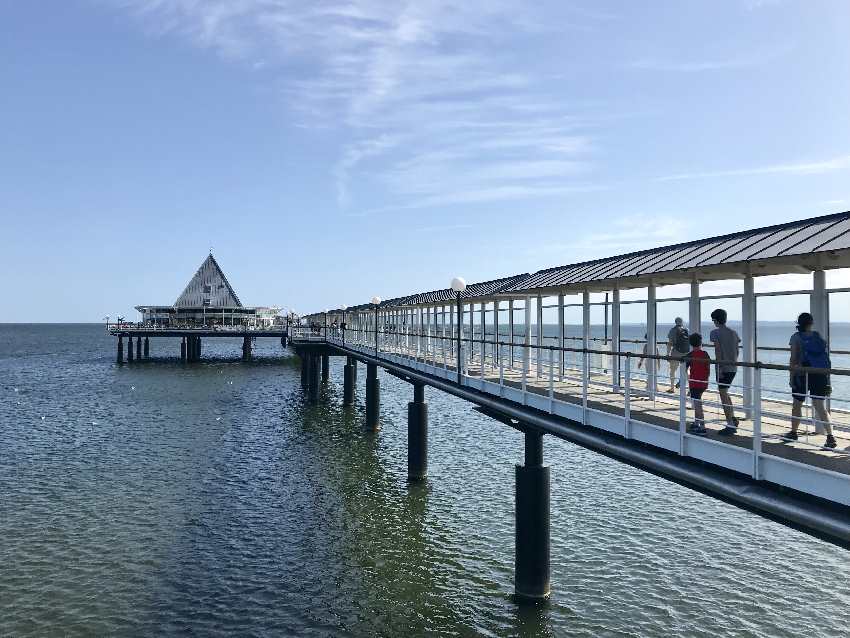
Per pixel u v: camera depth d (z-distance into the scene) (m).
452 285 16.27
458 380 16.06
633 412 9.27
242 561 13.50
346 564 13.38
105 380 52.78
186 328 72.50
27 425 29.95
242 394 42.75
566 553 13.88
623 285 12.86
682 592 12.04
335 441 26.11
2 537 14.74
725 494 6.62
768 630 10.67
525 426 11.89
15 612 11.26
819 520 5.52
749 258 8.20
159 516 16.34
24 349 111.19
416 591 12.12
